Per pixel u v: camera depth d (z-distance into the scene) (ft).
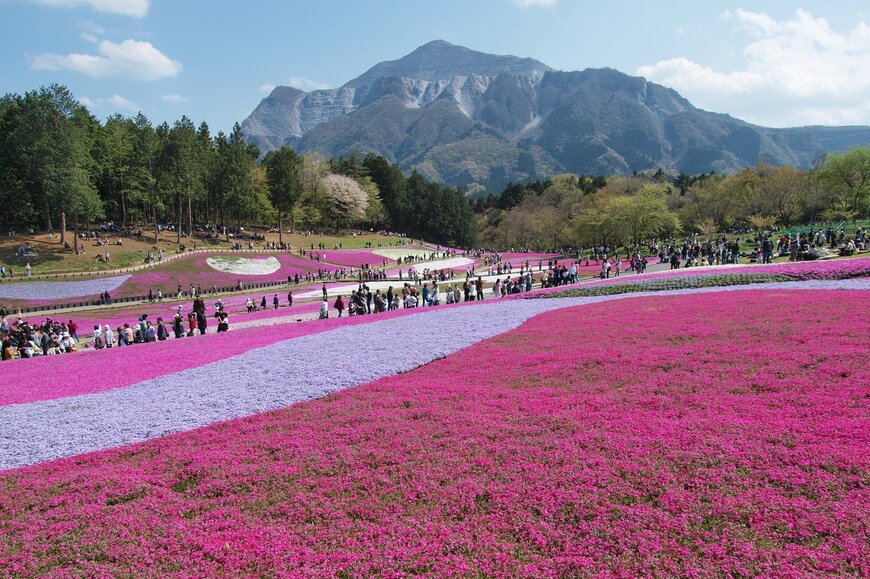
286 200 344.08
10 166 237.86
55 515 28.81
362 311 107.86
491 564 22.18
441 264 302.04
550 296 98.02
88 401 52.85
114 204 297.12
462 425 36.60
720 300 70.79
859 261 90.33
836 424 30.12
